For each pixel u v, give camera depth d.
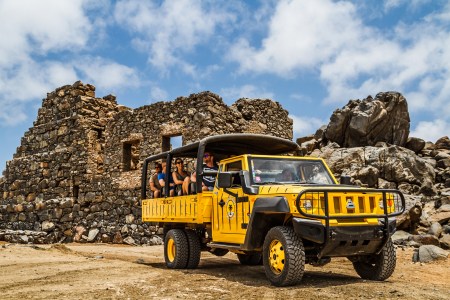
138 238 18.84
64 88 23.25
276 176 8.34
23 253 12.41
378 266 7.74
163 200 10.89
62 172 22.42
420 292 6.68
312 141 23.62
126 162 20.62
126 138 20.28
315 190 6.94
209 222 9.30
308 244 7.42
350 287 6.94
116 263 10.38
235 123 19.27
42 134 23.91
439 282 8.19
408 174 19.12
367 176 19.14
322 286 7.14
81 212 21.31
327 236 6.87
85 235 20.89
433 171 20.14
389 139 22.48
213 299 6.21
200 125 17.78
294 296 6.33
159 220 11.10
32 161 23.80
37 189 23.31
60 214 21.97
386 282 7.64
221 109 18.48
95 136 22.08
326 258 7.38
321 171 8.73
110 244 19.45
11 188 24.56
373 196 7.38
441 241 12.54
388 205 7.58
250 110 20.56
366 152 20.02
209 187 9.64
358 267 8.16
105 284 7.30
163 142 19.12
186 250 9.82
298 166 8.62
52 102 23.78
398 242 12.95
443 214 15.27
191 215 9.50
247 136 9.59
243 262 10.82
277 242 7.30
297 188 7.15
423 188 18.47
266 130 21.20
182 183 10.66
